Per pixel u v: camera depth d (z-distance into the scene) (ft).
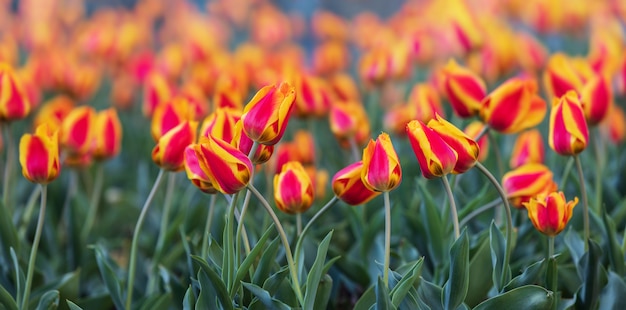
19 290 7.04
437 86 9.39
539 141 8.00
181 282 7.42
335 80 9.20
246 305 6.84
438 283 7.29
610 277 7.04
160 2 18.72
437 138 6.47
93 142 8.11
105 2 23.53
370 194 6.75
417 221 7.69
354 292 7.70
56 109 8.72
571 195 8.29
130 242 8.52
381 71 9.50
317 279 6.56
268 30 13.92
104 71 14.90
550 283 6.82
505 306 6.69
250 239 7.54
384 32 11.71
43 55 11.05
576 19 12.10
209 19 18.45
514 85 7.14
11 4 17.61
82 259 8.16
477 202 7.48
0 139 8.55
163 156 7.07
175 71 10.62
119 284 7.25
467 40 9.59
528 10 12.91
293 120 10.79
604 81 7.41
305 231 6.80
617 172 8.64
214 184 6.43
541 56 10.26
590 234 7.67
